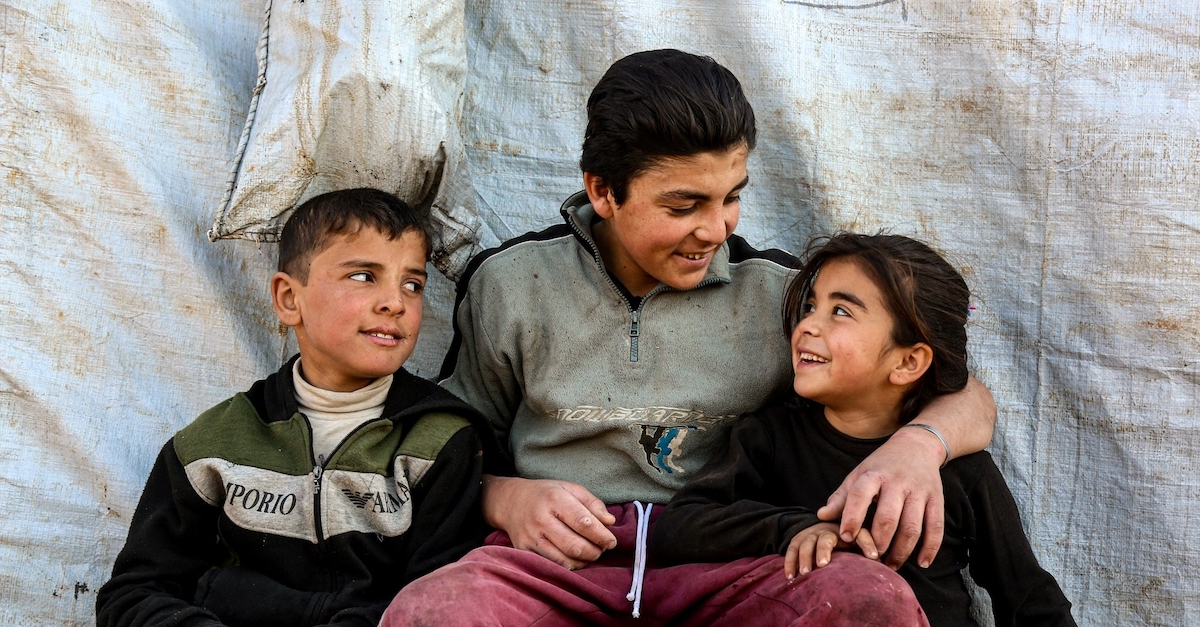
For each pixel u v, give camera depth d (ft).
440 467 5.80
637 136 5.34
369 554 5.62
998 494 5.52
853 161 7.08
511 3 7.35
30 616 6.61
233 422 5.83
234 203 6.27
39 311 6.85
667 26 7.23
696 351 6.03
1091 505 6.64
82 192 6.95
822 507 5.19
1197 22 6.75
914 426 5.36
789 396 6.17
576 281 6.12
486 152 7.32
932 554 4.88
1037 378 6.79
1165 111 6.74
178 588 5.59
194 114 7.09
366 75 6.18
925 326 5.42
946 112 7.02
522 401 6.35
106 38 7.03
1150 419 6.59
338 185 6.41
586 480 6.02
